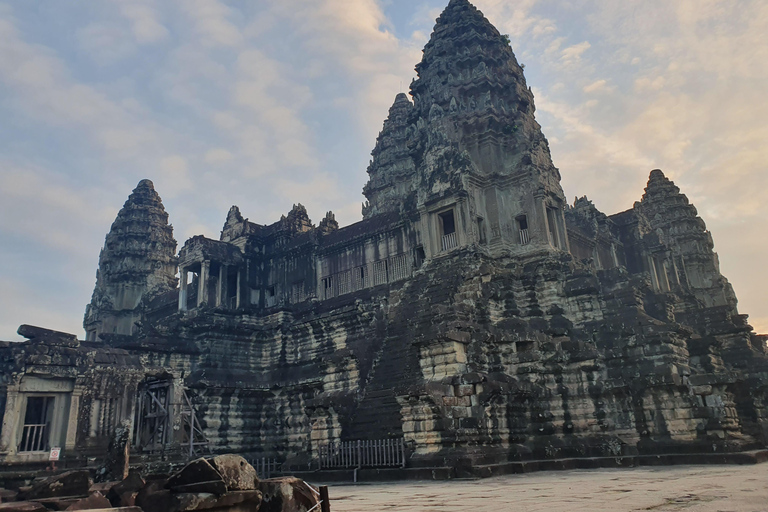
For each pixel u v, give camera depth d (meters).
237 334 47.19
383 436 28.97
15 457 25.92
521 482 19.50
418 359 32.41
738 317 43.66
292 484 9.86
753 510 9.70
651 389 29.41
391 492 17.70
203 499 8.77
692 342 36.06
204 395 41.53
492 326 33.50
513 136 42.94
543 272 36.47
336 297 48.94
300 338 46.72
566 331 33.81
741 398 36.84
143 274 66.69
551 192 41.16
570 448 29.50
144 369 31.59
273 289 54.50
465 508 11.79
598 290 34.91
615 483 16.98
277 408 44.03
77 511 7.89
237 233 55.88
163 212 70.31
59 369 28.11
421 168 43.81
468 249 38.38
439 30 47.22
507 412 29.39
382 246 47.88
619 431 29.67
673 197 66.19
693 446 26.95
